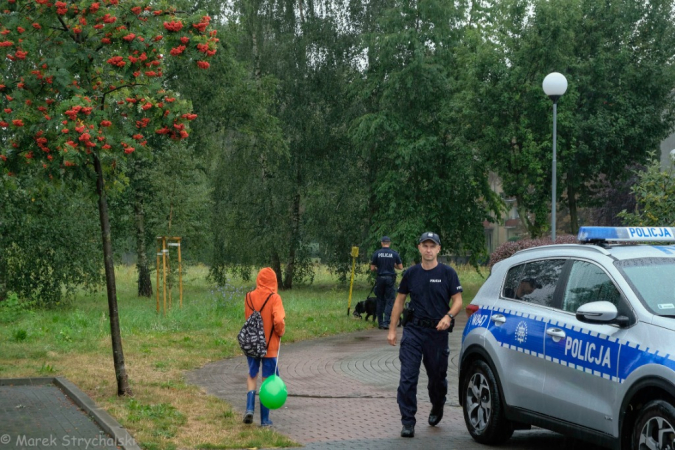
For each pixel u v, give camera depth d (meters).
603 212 38.06
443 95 29.44
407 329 7.82
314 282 39.97
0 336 15.48
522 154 26.27
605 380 5.86
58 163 8.47
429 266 7.83
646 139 29.28
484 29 28.16
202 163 28.78
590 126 28.16
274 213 33.22
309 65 32.72
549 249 7.16
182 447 7.01
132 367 11.97
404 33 29.03
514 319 7.05
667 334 5.50
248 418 8.01
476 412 7.45
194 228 22.27
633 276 6.12
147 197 28.83
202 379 11.31
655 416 5.36
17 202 21.23
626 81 29.23
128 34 8.59
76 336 15.45
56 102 8.45
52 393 9.68
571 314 6.46
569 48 26.97
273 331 8.13
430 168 29.31
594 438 5.99
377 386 10.69
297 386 10.70
